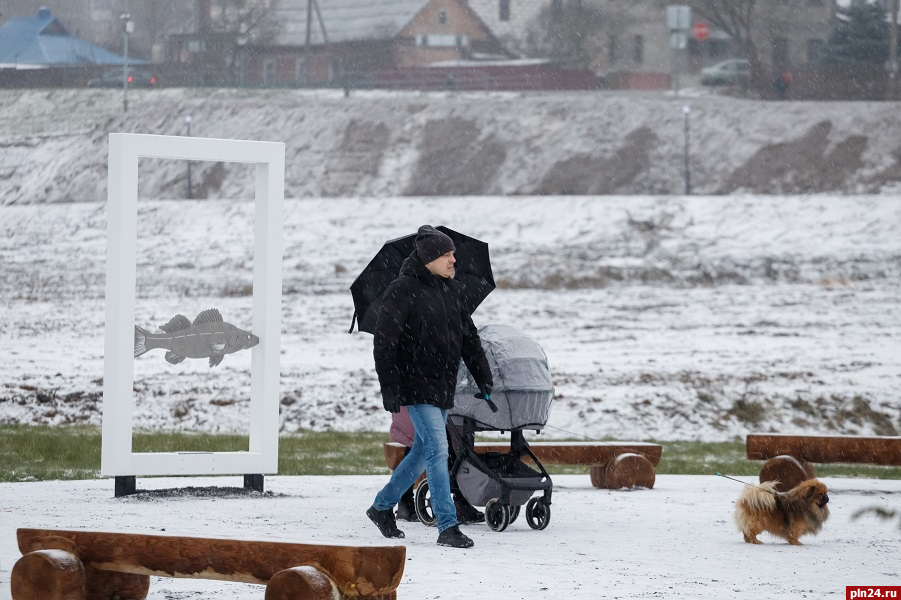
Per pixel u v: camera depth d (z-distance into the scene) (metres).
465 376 33.12
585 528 33.75
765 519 30.55
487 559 27.38
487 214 174.25
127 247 38.91
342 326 119.94
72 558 19.98
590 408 86.56
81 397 87.56
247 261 151.75
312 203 178.88
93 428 73.88
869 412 88.75
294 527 32.53
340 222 171.75
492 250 160.00
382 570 18.22
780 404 89.19
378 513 31.03
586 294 138.00
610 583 24.12
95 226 170.50
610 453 46.16
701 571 26.06
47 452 57.22
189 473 39.91
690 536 32.22
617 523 35.00
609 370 99.62
